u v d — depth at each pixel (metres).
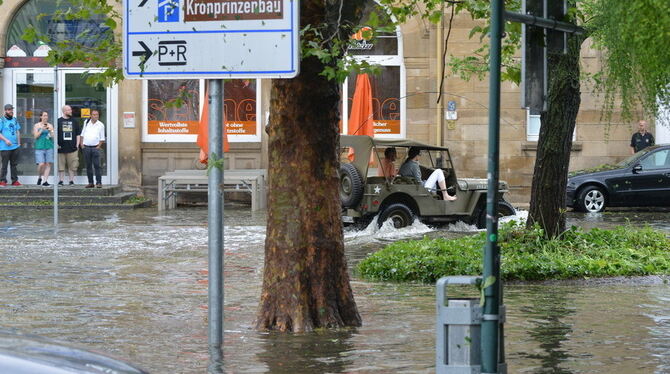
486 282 12.16
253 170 57.75
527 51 13.27
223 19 14.66
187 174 57.59
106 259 33.19
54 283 27.45
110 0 58.12
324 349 18.27
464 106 59.34
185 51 14.77
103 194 56.84
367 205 42.75
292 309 20.09
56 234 41.47
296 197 20.03
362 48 59.94
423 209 43.81
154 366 16.89
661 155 54.56
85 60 21.05
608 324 20.89
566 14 13.60
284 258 20.11
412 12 22.12
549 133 31.25
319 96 19.72
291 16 14.52
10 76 60.97
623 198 54.28
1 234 41.38
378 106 60.19
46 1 60.38
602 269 28.94
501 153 59.47
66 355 9.34
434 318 21.69
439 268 28.53
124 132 60.31
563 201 31.67
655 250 31.97
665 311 22.59
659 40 11.34
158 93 60.72
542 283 27.83
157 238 39.94
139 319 21.75
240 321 21.38
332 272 20.38
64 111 59.19
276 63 14.59
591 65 58.03
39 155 59.00
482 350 12.08
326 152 20.05
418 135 59.88
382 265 29.38
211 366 16.88
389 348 18.36
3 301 24.22
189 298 24.78
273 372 16.42
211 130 14.90
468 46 59.06
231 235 41.28
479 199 44.94
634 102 12.53
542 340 19.11
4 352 8.88
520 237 31.19
